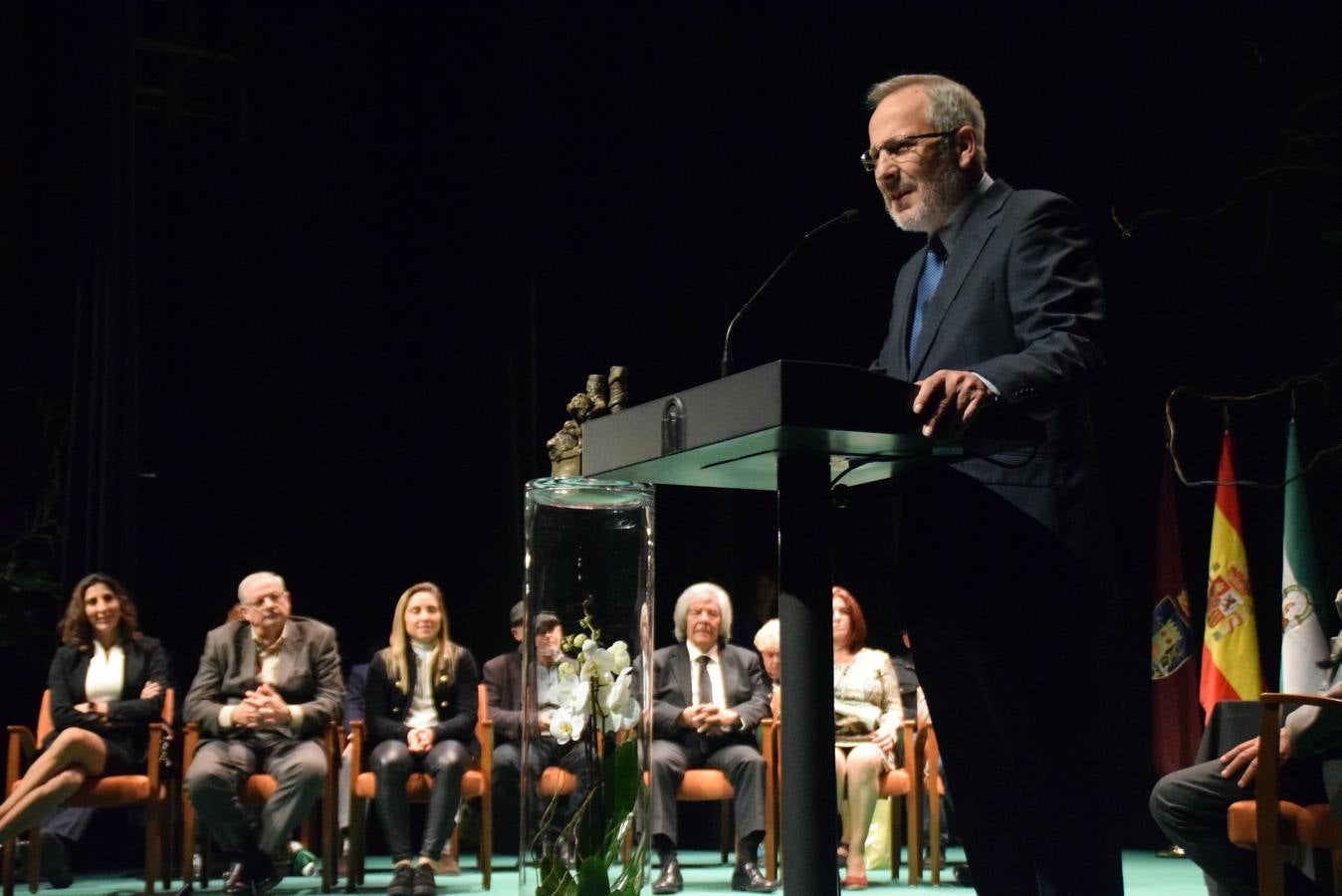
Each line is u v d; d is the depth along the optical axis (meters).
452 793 5.18
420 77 7.89
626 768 2.12
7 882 4.92
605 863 2.09
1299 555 5.60
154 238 7.43
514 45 7.85
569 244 7.85
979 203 2.04
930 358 1.99
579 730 2.12
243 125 7.59
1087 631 1.86
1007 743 1.86
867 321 7.61
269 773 5.11
